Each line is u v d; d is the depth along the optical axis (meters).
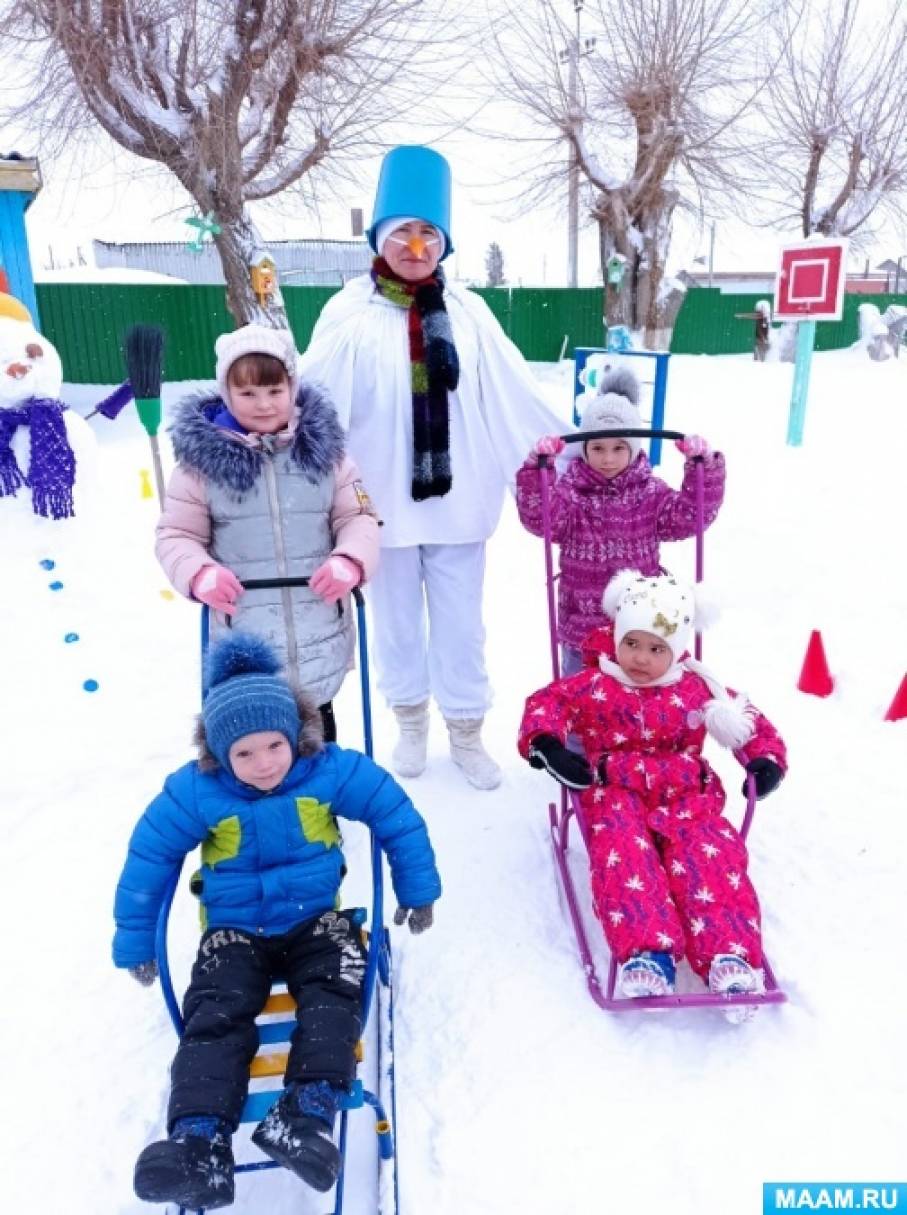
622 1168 2.10
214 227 9.88
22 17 10.08
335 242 23.69
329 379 3.10
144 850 2.15
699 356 19.19
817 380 13.82
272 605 2.65
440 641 3.50
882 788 3.41
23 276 9.40
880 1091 2.24
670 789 2.70
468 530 3.33
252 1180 2.14
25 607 4.00
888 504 6.05
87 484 4.46
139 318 13.89
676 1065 2.36
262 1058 2.03
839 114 17.05
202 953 2.13
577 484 3.31
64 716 3.79
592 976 2.51
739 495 6.62
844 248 7.38
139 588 4.38
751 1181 2.05
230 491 2.52
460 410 3.21
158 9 9.94
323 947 2.13
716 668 4.43
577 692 2.89
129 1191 2.12
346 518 2.68
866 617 4.68
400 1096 2.32
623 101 13.90
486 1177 2.09
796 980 2.56
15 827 3.38
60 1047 2.50
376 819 2.28
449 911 2.96
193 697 4.06
